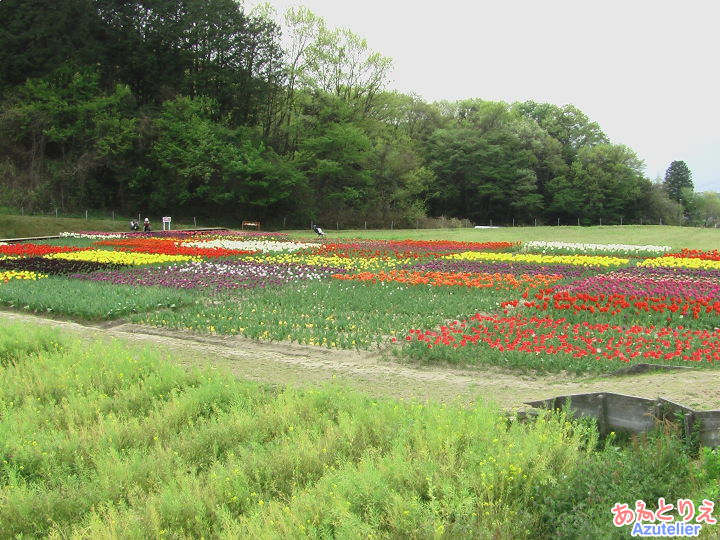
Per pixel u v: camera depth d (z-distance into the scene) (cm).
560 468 588
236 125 6244
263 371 1130
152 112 5612
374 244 3297
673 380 866
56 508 580
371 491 538
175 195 5456
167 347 1312
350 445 676
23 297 1750
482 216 7675
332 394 871
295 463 641
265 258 2666
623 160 7619
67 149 5512
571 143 8638
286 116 6662
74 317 1647
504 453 589
